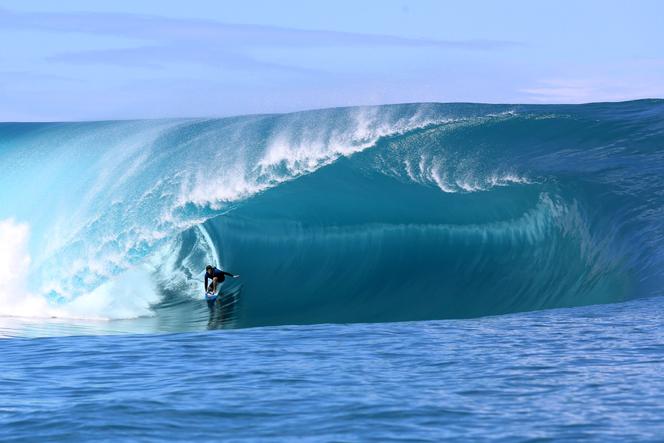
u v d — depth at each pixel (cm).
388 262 7600
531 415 2900
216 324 6588
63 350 4591
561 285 6950
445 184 7744
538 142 7881
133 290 7400
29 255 7806
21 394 3366
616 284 6538
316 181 7844
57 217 7956
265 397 3247
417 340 4678
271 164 7869
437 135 7944
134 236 7731
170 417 2967
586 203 7256
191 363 4069
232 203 7781
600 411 2928
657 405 2992
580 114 8275
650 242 6681
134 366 4016
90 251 7725
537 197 7462
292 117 8144
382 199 7762
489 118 8038
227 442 2673
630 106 8631
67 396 3312
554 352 4100
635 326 4841
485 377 3556
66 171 8444
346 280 7544
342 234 7712
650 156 7725
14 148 8888
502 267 7312
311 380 3566
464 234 7531
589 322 5106
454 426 2788
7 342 5009
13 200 8294
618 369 3638
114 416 2981
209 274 7219
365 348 4431
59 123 9469
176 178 7912
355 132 7944
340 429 2778
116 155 8356
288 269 7625
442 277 7412
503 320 5453
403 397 3203
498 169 7762
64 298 7481
